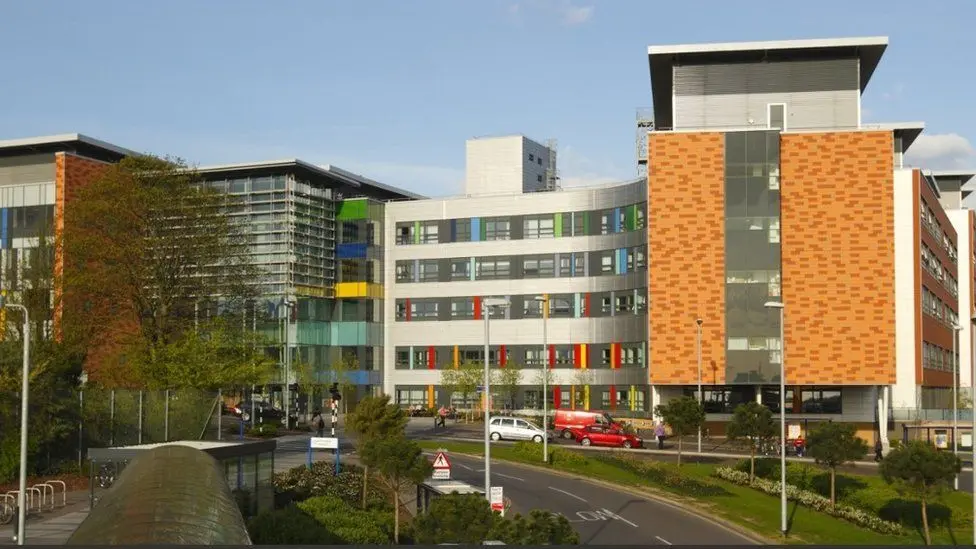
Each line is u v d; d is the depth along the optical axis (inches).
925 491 1471.5
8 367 1598.2
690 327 2819.9
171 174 2161.7
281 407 3452.3
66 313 1952.5
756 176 2810.0
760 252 2802.7
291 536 1044.5
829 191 2795.3
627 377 3371.1
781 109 2942.9
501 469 2071.9
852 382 2751.0
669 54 2947.8
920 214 3075.8
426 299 3752.5
